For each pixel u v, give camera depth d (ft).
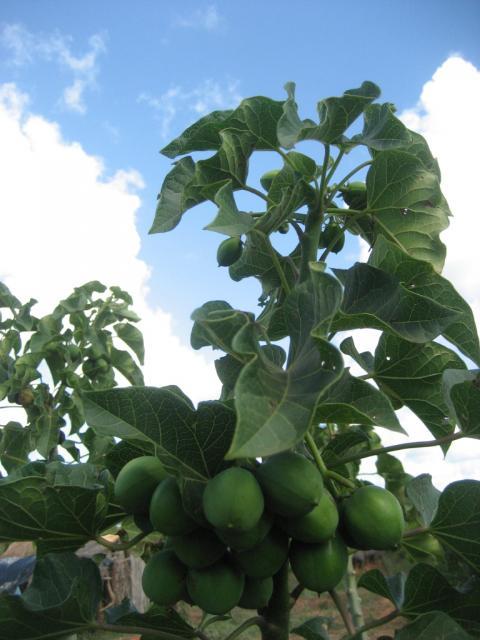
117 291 3.02
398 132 1.11
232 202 0.97
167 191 1.25
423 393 1.14
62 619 0.87
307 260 1.06
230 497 0.72
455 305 1.09
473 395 0.88
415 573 0.93
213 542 0.81
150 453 1.00
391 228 1.18
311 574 0.81
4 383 2.64
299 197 1.08
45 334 2.74
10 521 0.92
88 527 0.95
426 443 0.93
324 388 0.62
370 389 0.85
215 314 0.81
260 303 1.34
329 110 1.02
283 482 0.75
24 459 2.64
